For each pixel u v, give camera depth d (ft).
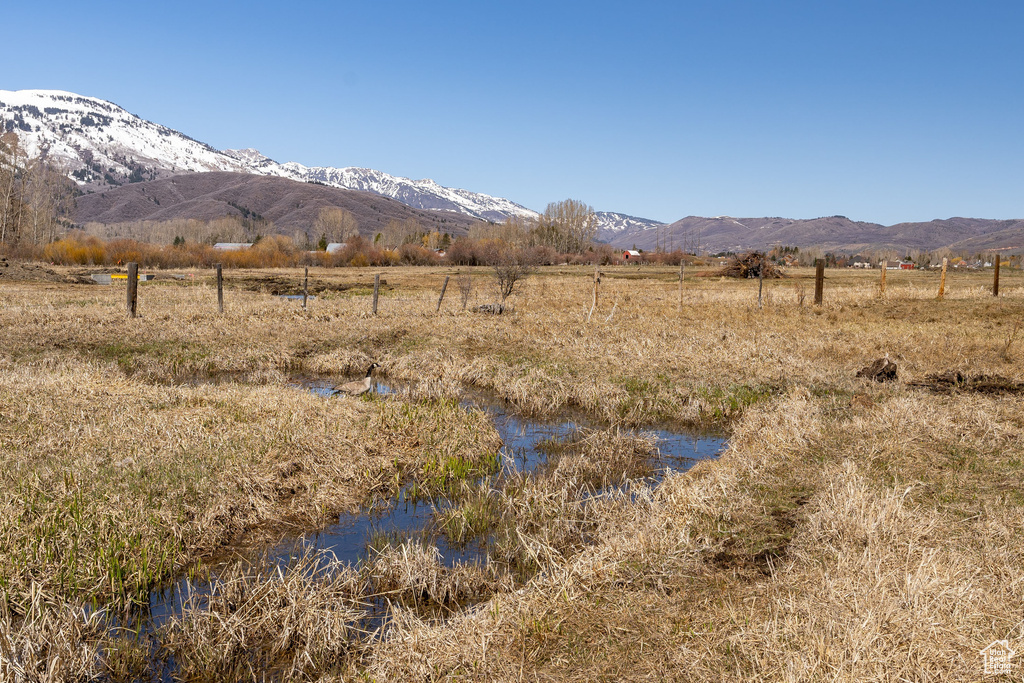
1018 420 29.86
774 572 16.61
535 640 14.34
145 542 19.52
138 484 22.12
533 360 50.55
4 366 41.24
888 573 15.21
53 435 25.98
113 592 17.51
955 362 45.88
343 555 20.90
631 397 40.14
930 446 25.99
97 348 52.08
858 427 28.86
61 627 15.08
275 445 27.09
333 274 188.34
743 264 176.45
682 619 14.74
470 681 13.16
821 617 13.97
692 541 18.89
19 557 17.53
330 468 26.50
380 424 31.94
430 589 18.13
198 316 68.85
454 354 52.54
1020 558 16.63
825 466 24.36
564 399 41.11
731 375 44.47
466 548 21.72
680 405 38.91
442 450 30.04
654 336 59.93
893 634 13.10
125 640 15.87
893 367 42.52
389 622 16.78
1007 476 22.61
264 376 47.03
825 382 41.29
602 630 14.55
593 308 75.05
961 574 15.37
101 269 181.78
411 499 25.95
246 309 76.74
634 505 23.16
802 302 83.66
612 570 17.20
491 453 31.12
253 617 16.38
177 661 15.52
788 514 20.71
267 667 15.24
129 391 34.68
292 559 18.95
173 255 228.84
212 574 19.38
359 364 51.49
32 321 61.26
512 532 22.39
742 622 14.30
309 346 57.16
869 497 20.11
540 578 17.60
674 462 30.22
